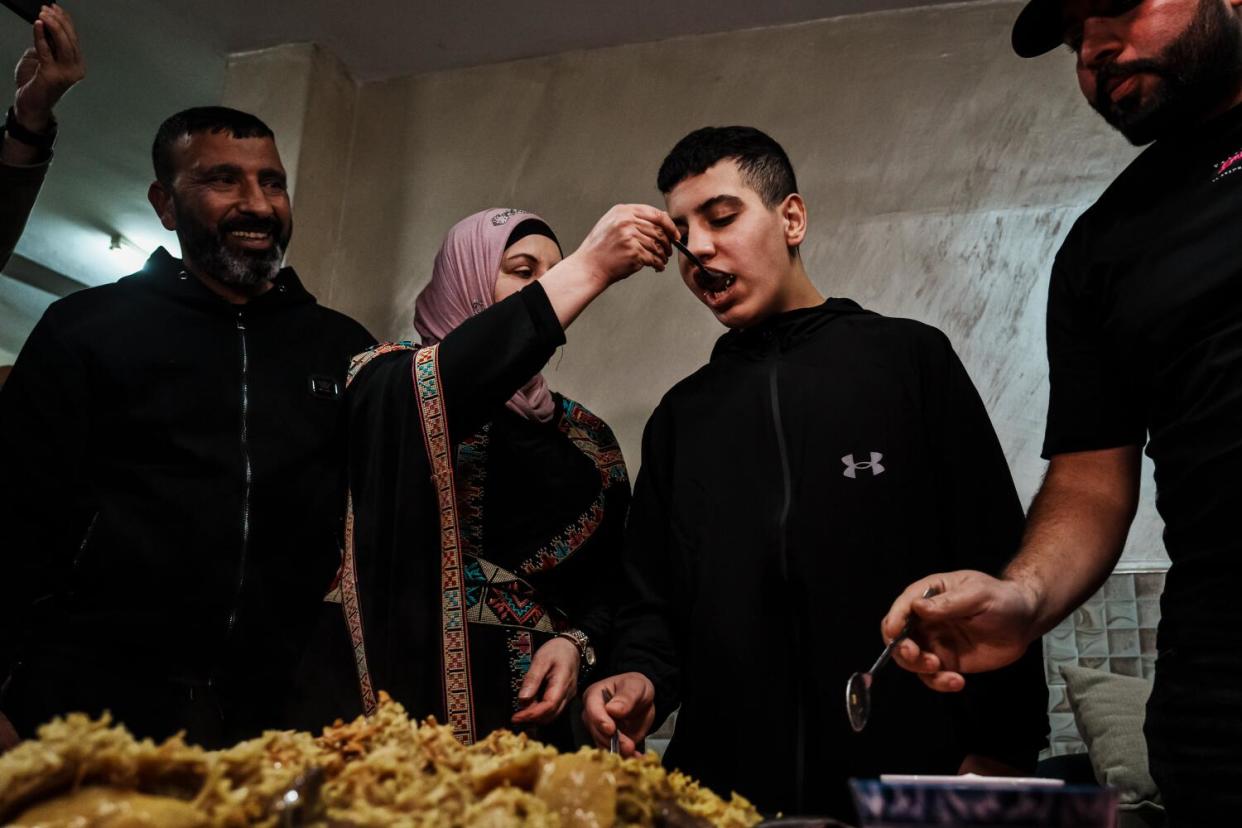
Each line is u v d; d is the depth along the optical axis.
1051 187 2.83
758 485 1.63
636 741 1.50
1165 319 1.33
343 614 1.52
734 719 1.51
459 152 3.31
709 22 3.19
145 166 3.99
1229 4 1.36
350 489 1.56
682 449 1.73
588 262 1.55
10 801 0.64
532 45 3.31
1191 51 1.34
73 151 3.96
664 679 1.60
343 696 1.50
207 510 1.66
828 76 3.08
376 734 0.85
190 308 1.83
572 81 3.29
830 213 2.95
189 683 1.59
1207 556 1.25
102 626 1.59
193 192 1.88
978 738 1.46
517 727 1.58
